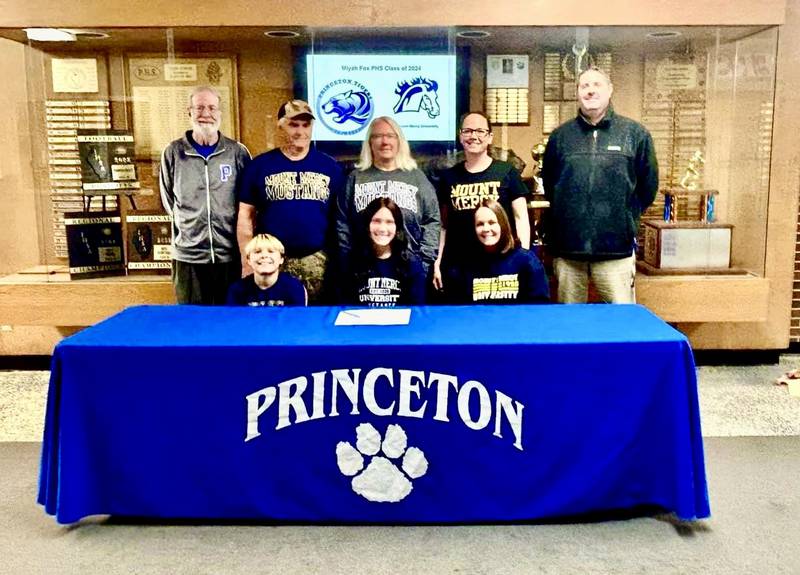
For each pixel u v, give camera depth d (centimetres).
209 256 442
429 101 431
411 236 419
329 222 423
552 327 277
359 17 425
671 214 472
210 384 256
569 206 432
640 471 265
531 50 435
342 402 256
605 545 257
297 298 411
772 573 240
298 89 434
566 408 257
